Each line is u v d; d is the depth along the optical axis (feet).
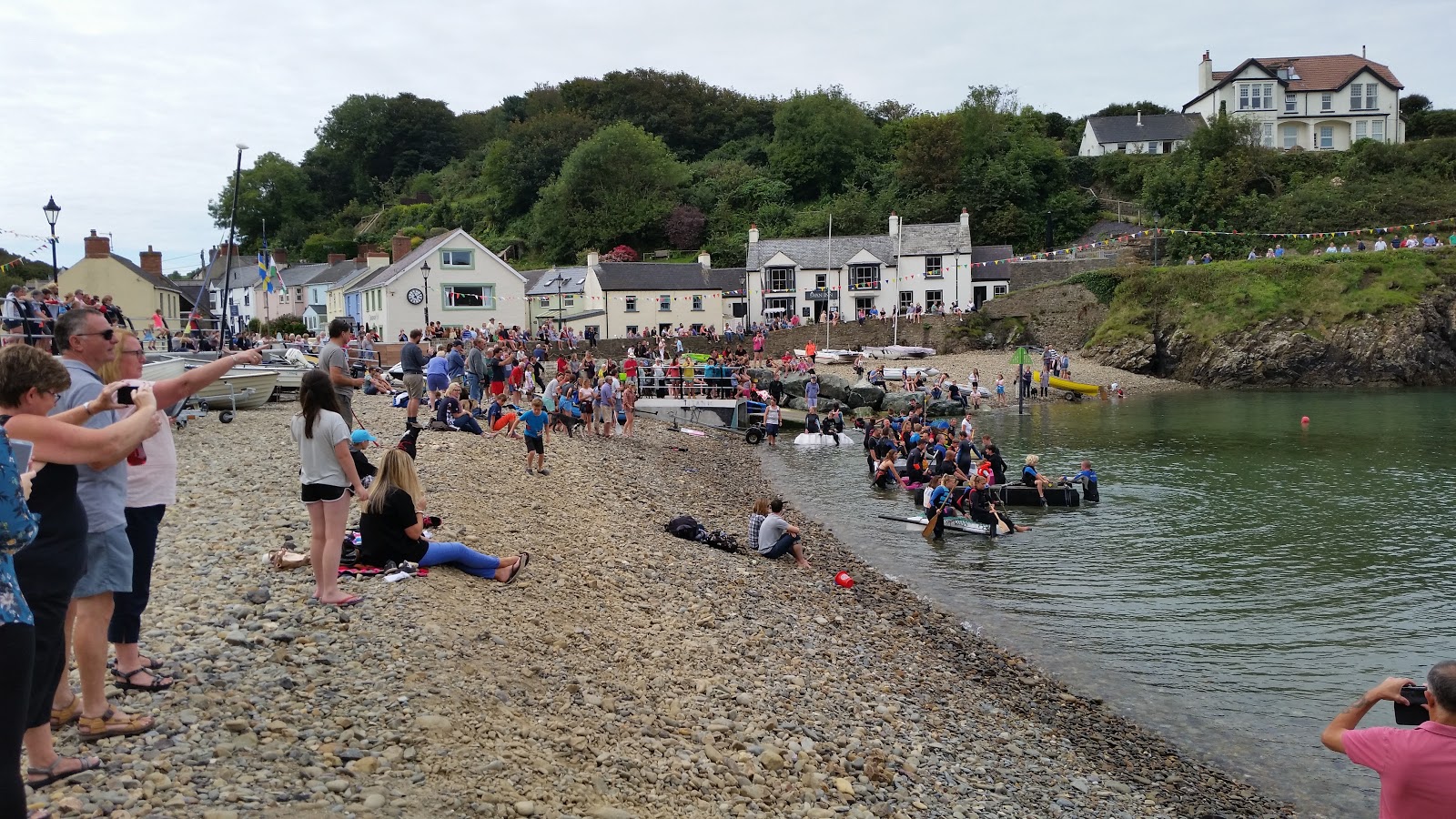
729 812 23.41
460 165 402.31
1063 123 385.70
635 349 174.60
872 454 94.32
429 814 19.04
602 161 312.50
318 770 19.75
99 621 19.45
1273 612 49.83
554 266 284.82
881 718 33.04
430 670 25.66
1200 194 266.16
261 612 28.25
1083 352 219.20
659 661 32.81
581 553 44.73
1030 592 53.36
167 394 19.52
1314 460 100.22
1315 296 205.46
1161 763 33.37
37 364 16.60
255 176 386.73
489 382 94.27
